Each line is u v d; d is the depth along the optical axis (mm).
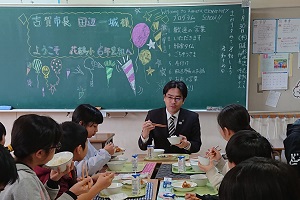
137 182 1788
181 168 2203
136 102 3693
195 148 2783
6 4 3602
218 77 3602
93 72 3680
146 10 3582
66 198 1417
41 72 3689
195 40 3586
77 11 3609
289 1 3586
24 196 1219
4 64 3688
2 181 1037
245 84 3578
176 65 3631
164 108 3012
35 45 3656
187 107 3674
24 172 1275
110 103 3709
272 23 3611
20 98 3727
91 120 2186
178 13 3568
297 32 3617
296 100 3699
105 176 1607
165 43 3613
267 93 3703
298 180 615
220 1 3549
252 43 3648
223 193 626
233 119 1849
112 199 1694
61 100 3717
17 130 1317
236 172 632
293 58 3650
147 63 3645
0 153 1045
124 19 3602
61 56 3664
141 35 3611
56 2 3711
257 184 592
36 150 1314
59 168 1489
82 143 1789
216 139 3713
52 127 1365
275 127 3670
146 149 2848
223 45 3562
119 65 3662
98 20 3615
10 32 3648
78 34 3637
